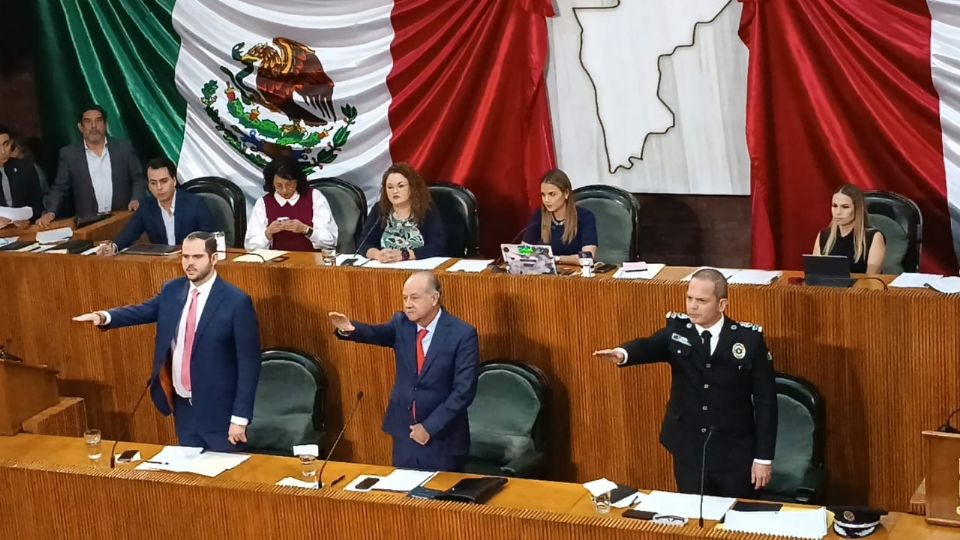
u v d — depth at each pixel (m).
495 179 7.95
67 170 8.30
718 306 5.12
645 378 6.01
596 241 6.74
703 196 7.70
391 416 5.68
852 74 7.08
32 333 7.02
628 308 5.94
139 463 5.38
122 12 8.50
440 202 7.20
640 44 7.58
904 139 7.02
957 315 5.41
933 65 6.88
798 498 5.41
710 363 5.15
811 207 7.34
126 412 7.01
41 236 7.28
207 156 8.51
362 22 8.00
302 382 6.38
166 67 8.47
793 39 7.18
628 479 6.17
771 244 7.36
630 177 7.80
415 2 7.87
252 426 6.37
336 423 6.62
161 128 8.55
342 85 8.12
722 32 7.41
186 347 5.91
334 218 7.59
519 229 7.97
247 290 6.60
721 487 5.20
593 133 7.80
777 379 5.60
